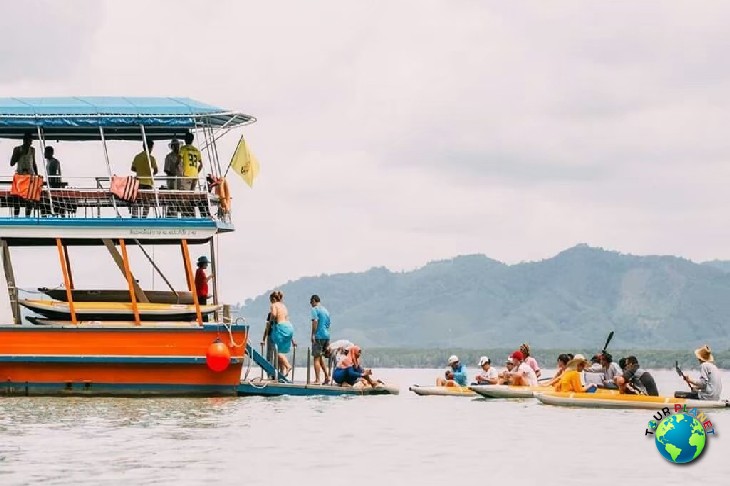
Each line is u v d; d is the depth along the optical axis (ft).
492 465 71.77
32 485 61.77
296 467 69.62
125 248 111.55
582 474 68.54
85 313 111.65
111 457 71.61
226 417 95.35
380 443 81.71
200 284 117.60
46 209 114.01
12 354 108.37
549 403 114.62
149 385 110.52
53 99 117.80
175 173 116.47
